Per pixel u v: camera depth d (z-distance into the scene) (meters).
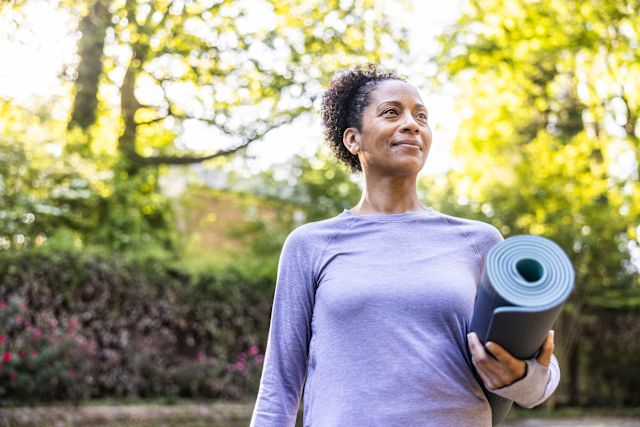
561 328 13.18
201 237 13.71
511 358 1.52
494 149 14.16
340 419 1.66
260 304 10.41
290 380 1.87
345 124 2.07
